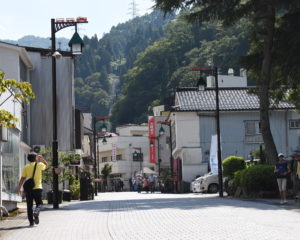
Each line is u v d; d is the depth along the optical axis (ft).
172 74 382.22
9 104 78.54
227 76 244.01
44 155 119.65
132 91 431.02
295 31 100.63
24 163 119.03
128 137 366.02
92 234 42.50
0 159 60.29
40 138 128.26
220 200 87.10
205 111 191.31
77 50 78.69
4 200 64.34
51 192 93.09
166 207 69.05
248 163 121.49
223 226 44.24
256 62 109.40
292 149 191.31
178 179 204.95
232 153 191.52
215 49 320.91
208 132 192.85
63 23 79.97
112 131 458.50
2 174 61.67
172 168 210.59
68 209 74.69
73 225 50.42
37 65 128.57
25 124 120.26
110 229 45.21
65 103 129.49
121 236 39.83
